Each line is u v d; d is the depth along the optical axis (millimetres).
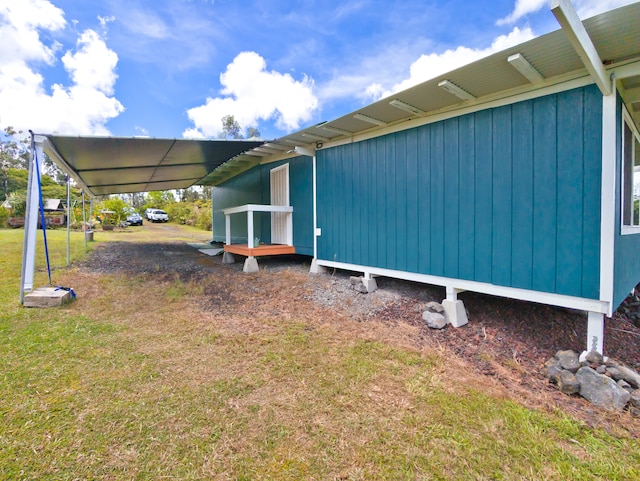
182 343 3303
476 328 3727
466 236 3834
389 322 3965
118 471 1680
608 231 2832
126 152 5980
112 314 4152
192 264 7562
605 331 4012
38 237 11320
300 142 6023
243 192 9727
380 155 4863
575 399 2441
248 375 2682
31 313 4039
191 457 1788
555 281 3158
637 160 5344
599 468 1760
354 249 5359
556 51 2670
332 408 2258
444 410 2254
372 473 1707
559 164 3104
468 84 3326
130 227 22078
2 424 1989
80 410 2156
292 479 1664
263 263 7660
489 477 1690
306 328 3752
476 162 3719
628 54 2646
